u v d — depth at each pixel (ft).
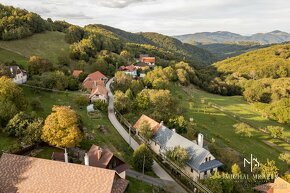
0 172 159.84
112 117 313.32
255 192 218.18
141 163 220.02
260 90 600.80
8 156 164.35
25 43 574.15
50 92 346.74
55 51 572.51
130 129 277.85
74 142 206.49
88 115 294.87
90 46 612.29
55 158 196.85
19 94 252.01
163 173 226.38
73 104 319.88
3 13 618.03
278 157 304.09
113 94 399.65
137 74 560.20
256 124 426.92
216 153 264.93
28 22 625.00
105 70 518.78
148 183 206.69
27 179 156.35
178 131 301.84
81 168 156.04
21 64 446.60
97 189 149.28
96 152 195.62
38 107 275.39
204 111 428.97
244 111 494.59
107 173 152.76
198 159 226.79
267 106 492.54
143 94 352.69
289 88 617.62
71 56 556.92
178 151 230.48
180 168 228.43
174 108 354.33
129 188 192.24
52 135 205.87
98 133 258.37
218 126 376.07
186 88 588.50
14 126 219.00
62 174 155.74
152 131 271.90
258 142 344.69
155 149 265.75
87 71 509.35
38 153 207.82
